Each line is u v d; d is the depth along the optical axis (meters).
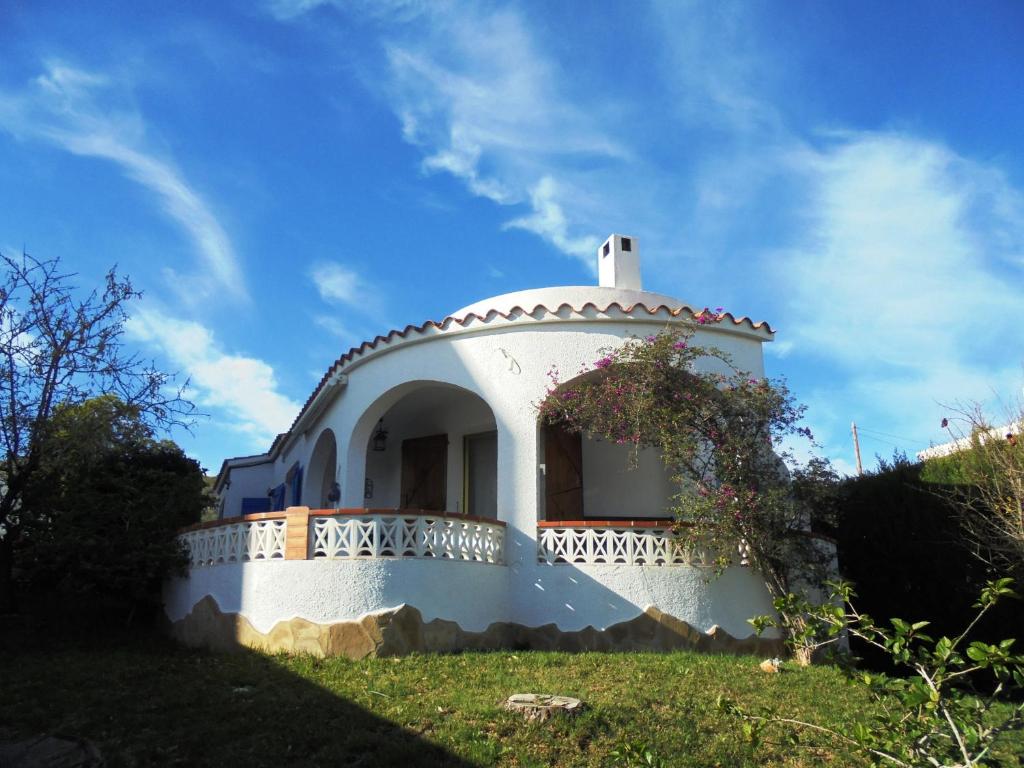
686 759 6.23
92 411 11.81
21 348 11.27
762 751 6.53
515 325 11.56
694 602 10.21
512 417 11.23
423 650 9.31
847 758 6.39
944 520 13.45
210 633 10.02
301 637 9.17
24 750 6.23
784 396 10.20
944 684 4.13
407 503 15.34
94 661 8.95
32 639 10.22
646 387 10.20
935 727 4.14
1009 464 12.58
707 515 9.88
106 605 11.45
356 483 12.84
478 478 14.96
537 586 10.44
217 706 7.18
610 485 13.23
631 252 14.10
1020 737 7.03
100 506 11.38
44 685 7.87
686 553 10.34
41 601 11.96
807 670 9.08
